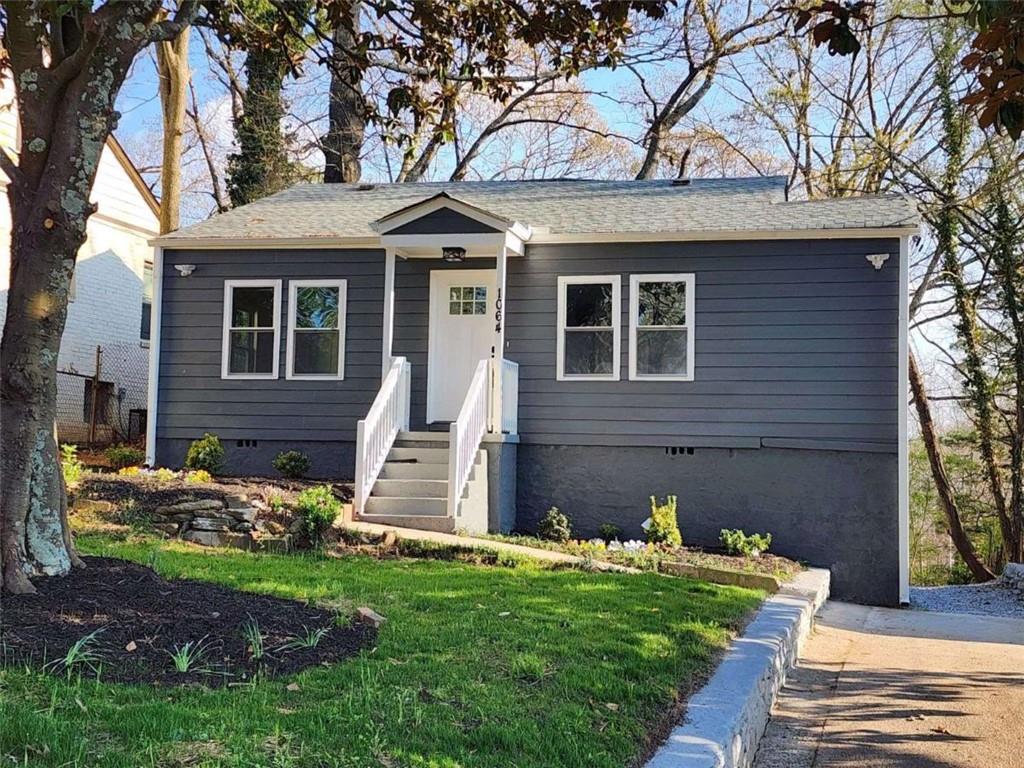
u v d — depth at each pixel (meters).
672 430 13.02
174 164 18.48
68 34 5.97
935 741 5.49
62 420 17.92
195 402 14.40
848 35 5.06
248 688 4.19
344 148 24.81
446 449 12.23
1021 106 4.16
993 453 20.47
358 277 14.14
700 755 3.99
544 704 4.38
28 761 3.12
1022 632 9.95
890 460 12.34
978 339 20.39
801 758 5.19
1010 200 19.72
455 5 8.72
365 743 3.57
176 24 6.36
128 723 3.54
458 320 13.94
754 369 12.80
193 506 9.83
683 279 13.11
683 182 15.85
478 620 6.16
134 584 5.74
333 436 14.02
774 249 12.83
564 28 8.38
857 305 12.52
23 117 5.79
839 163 25.02
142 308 20.39
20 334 5.58
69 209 5.68
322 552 9.37
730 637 6.57
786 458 12.68
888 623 10.34
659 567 10.20
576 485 13.29
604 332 13.34
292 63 9.17
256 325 14.38
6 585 5.20
